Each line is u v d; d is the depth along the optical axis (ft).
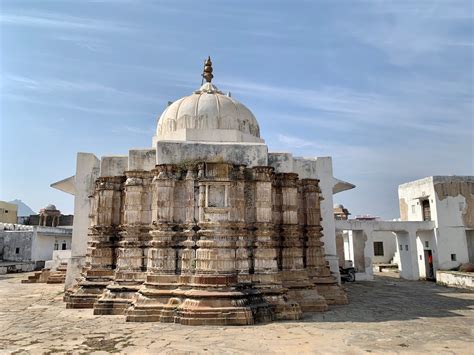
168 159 46.50
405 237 106.63
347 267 102.63
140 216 48.75
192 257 43.78
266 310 42.16
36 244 134.31
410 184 112.78
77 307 50.19
